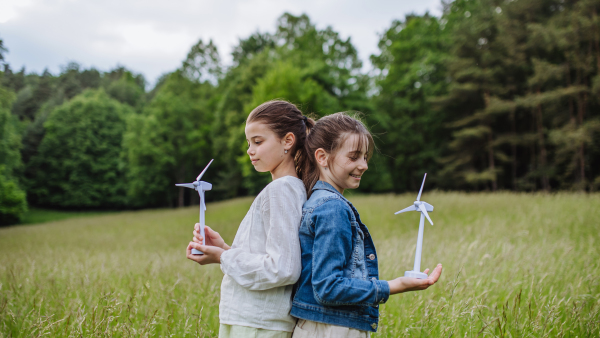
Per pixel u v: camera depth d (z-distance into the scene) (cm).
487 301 256
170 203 3956
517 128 2548
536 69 2047
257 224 144
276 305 137
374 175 2881
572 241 502
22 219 3419
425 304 249
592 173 2086
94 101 4359
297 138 159
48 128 4247
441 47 2995
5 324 251
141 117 3884
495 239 536
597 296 267
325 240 129
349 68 3216
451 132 2891
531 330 220
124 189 4294
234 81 3300
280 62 2292
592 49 1997
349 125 148
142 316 261
